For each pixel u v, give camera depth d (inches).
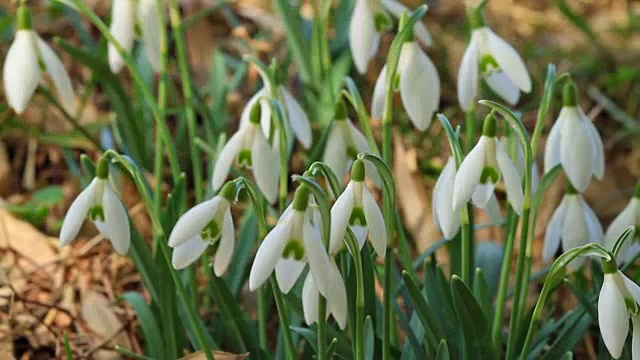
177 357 25.9
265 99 23.8
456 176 22.5
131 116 30.9
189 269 26.0
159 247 25.5
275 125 24.8
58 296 29.2
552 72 23.7
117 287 29.5
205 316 28.0
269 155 23.9
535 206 23.7
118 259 30.0
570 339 24.7
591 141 23.8
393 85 24.5
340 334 24.8
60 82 25.2
